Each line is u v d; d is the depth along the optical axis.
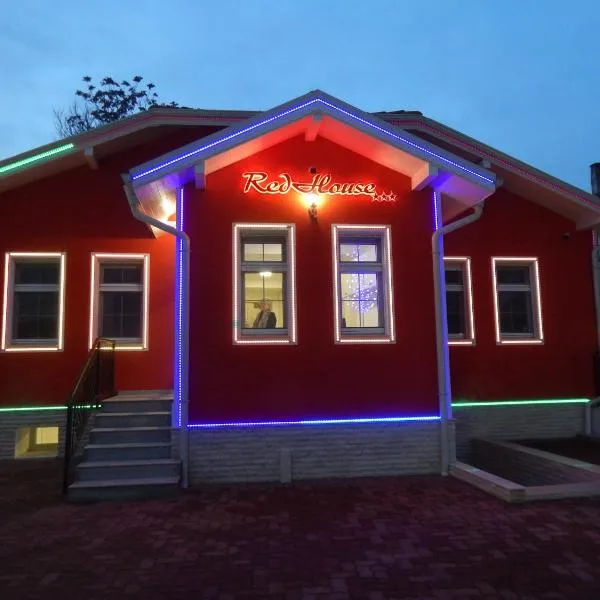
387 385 8.52
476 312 11.45
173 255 10.95
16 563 5.12
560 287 11.79
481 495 7.22
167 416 8.57
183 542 5.64
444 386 8.59
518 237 11.80
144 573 4.88
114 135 10.35
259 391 8.27
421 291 8.77
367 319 8.85
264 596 4.41
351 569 4.91
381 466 8.38
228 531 5.96
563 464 8.02
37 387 10.27
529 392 11.33
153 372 10.70
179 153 7.86
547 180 11.19
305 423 8.29
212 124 10.64
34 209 10.65
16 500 7.32
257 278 8.70
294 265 8.57
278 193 8.66
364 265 8.87
